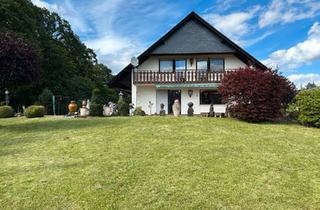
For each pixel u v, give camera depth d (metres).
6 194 8.86
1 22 41.72
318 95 18.67
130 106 30.02
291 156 12.05
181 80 32.66
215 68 33.44
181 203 8.28
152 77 33.06
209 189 8.99
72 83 59.28
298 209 8.15
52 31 66.75
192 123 17.55
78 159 11.38
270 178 9.85
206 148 12.51
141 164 10.68
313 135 15.95
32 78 20.02
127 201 8.37
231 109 19.52
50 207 8.20
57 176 9.87
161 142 13.29
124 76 34.81
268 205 8.27
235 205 8.24
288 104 21.06
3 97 45.88
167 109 33.59
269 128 17.19
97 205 8.21
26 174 10.13
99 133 15.18
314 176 10.23
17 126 18.69
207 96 33.03
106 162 10.91
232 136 14.65
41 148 13.04
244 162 11.08
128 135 14.55
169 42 33.22
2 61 18.55
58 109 45.69
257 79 18.91
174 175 9.83
